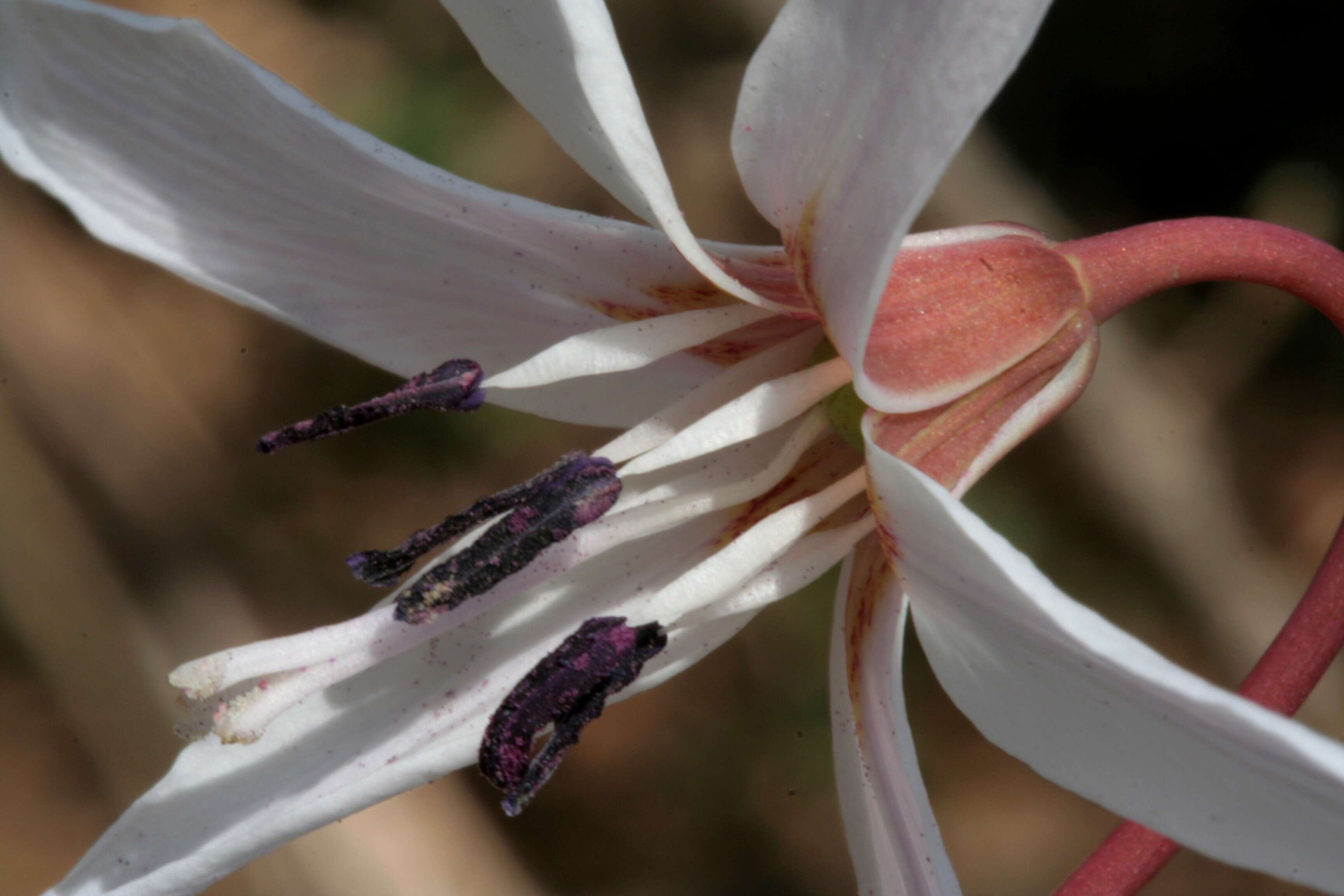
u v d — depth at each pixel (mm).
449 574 111
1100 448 204
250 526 212
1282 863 102
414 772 110
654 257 115
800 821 203
